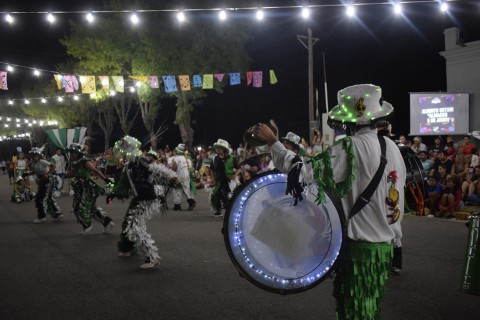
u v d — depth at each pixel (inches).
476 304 187.0
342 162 102.1
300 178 99.9
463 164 440.5
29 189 632.4
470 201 414.6
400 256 228.8
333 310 182.2
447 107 599.5
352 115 108.0
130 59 986.1
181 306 188.4
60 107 1563.7
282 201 107.0
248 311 181.8
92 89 618.5
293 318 173.6
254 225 105.4
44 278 232.5
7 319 176.2
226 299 196.5
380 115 107.0
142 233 251.0
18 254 287.6
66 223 417.4
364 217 105.2
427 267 242.2
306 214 106.3
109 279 228.8
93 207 360.2
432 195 408.2
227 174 431.5
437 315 175.2
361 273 105.0
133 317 176.7
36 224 412.2
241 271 104.3
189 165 502.0
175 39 937.5
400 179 109.7
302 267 105.9
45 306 190.4
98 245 314.3
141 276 233.8
